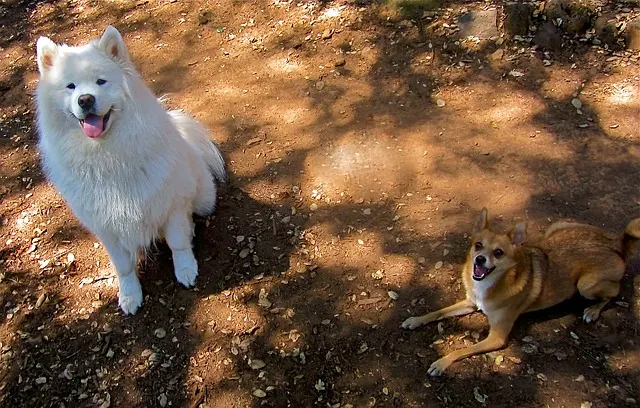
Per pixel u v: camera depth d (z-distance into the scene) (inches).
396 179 70.8
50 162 54.1
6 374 56.9
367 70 87.2
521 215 64.4
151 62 96.3
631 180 66.3
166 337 58.2
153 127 53.1
